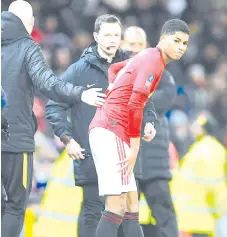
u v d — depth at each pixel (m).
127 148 22.14
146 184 27.14
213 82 52.94
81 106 24.67
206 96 51.12
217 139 34.69
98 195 24.66
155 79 21.89
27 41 23.08
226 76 53.31
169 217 27.25
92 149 22.38
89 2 53.19
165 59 22.16
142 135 25.06
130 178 22.30
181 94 47.16
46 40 48.06
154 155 26.98
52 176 29.33
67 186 29.06
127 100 22.14
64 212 29.03
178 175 32.75
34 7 50.66
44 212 29.19
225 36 56.44
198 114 49.12
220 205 32.69
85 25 51.72
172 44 21.98
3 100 22.16
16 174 22.84
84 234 25.02
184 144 42.31
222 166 32.88
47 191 29.28
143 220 28.23
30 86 23.09
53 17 50.66
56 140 38.88
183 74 52.94
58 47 46.66
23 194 22.97
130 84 22.08
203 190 32.66
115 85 22.27
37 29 49.44
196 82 51.53
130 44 26.69
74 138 24.83
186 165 32.81
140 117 21.88
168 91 27.36
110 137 22.09
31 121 23.14
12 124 22.78
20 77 22.91
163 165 27.09
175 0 57.16
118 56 24.91
